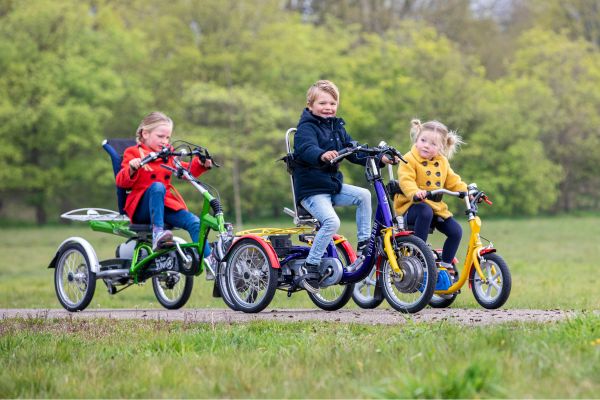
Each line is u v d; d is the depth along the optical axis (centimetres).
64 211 14400
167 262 2255
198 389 1262
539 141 14625
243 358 1434
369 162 2070
